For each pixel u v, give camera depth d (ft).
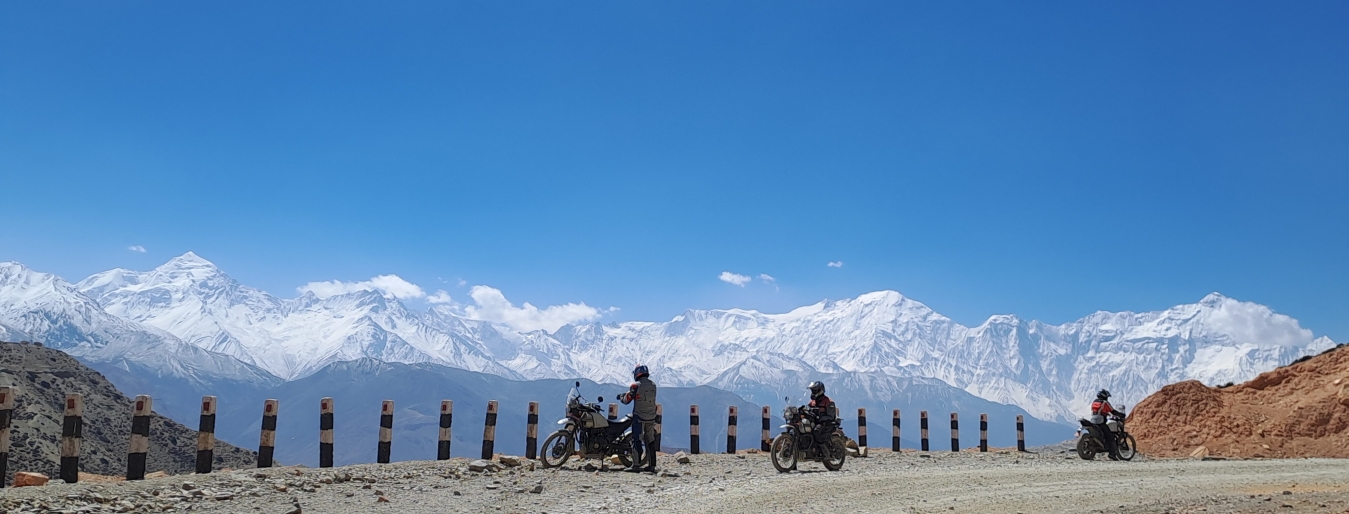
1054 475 59.62
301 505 40.27
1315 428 96.58
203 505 39.09
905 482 52.75
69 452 45.09
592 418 58.90
